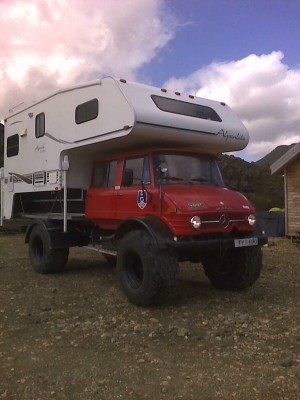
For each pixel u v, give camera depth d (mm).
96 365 4105
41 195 9211
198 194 6199
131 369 3998
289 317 5477
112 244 7285
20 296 6762
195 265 9055
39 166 8859
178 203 5840
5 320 5551
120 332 5020
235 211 6156
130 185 6711
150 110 6527
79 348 4555
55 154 8258
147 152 6637
